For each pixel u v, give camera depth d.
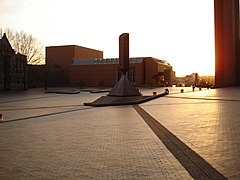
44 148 7.71
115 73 83.88
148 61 82.75
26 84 65.38
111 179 5.13
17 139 9.02
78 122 12.70
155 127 10.72
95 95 37.31
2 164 6.24
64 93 43.25
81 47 96.44
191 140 8.20
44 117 14.95
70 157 6.73
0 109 19.91
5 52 59.97
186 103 21.34
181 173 5.33
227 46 49.28
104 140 8.59
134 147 7.58
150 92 40.72
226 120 12.03
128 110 17.34
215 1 50.16
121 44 27.97
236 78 51.03
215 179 4.95
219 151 6.89
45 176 5.39
